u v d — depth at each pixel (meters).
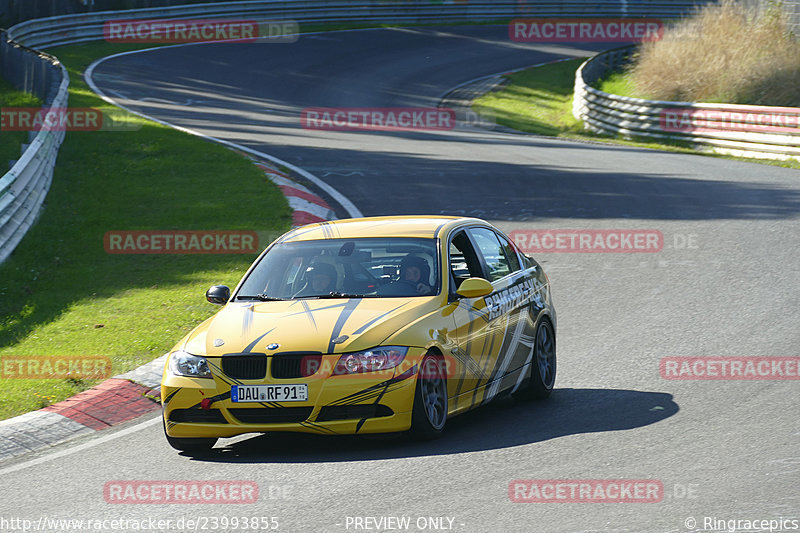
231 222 60.03
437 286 27.83
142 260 53.31
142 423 29.72
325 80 162.25
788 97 113.25
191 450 26.62
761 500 20.02
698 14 134.75
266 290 28.77
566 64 183.88
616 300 43.56
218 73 161.25
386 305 26.78
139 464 25.61
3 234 54.47
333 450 25.89
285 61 175.88
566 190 71.12
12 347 39.19
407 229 30.08
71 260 54.03
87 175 75.81
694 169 82.31
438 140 106.19
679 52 130.12
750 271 47.31
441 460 24.09
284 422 24.91
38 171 66.56
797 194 68.25
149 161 80.56
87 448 27.52
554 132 130.50
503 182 74.75
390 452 25.22
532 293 31.91
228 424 25.20
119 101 124.38
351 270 28.59
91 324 41.41
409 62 181.75
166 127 99.19
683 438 24.95
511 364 29.69
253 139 98.25
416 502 20.91
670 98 125.25
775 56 120.38
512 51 197.88
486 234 31.70
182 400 25.56
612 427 26.52
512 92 159.50
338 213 63.38
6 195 56.69
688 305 41.88
